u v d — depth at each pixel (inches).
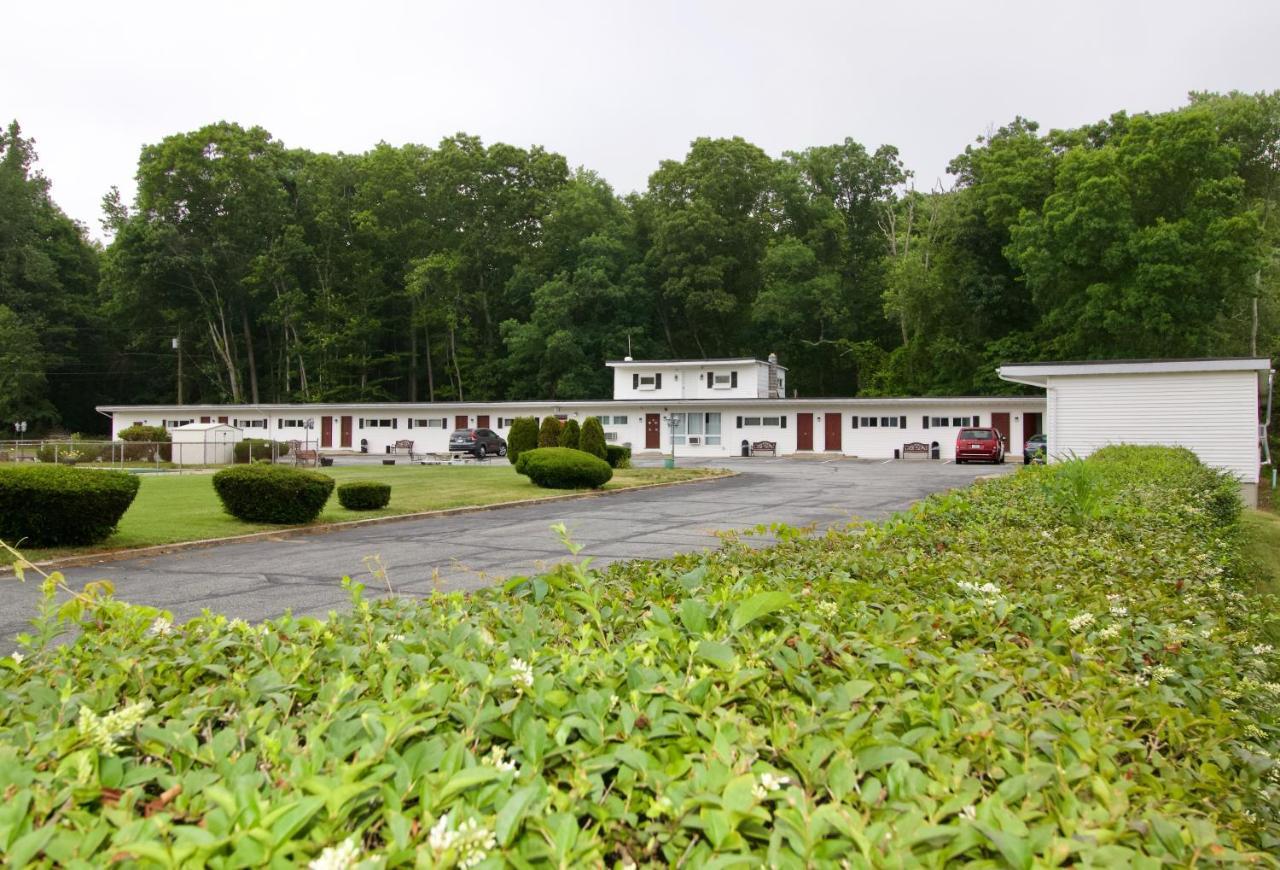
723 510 679.1
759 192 2397.9
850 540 233.1
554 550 469.7
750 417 1653.5
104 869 55.6
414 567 415.8
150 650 119.5
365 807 66.9
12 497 435.8
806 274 2300.7
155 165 2134.6
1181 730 102.2
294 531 545.3
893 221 2397.9
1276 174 1806.1
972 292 1831.9
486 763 74.3
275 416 1915.6
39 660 120.4
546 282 2294.5
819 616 129.3
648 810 67.6
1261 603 272.2
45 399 2306.8
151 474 1126.4
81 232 2773.1
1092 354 1622.8
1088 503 312.3
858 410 1589.6
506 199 2463.1
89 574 396.5
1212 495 429.1
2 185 2267.5
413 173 2427.4
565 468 847.1
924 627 129.2
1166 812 74.0
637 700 85.4
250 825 59.7
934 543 234.5
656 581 168.7
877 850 58.6
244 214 2197.3
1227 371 804.0
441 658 99.2
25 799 62.7
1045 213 1637.6
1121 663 129.1
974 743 81.4
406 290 2287.2
